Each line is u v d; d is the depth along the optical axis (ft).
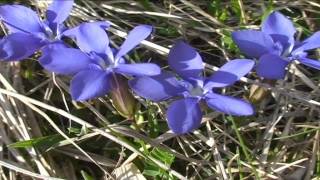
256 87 0.41
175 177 0.42
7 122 0.44
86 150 0.44
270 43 0.38
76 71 0.36
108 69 0.37
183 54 0.37
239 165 0.41
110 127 0.42
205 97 0.37
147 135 0.44
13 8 0.41
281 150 0.44
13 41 0.39
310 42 0.39
